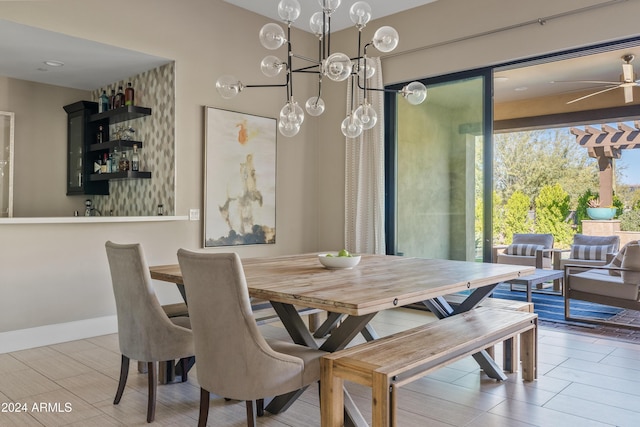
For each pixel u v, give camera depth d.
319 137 5.92
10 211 4.91
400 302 2.09
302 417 2.45
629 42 3.81
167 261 4.44
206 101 4.68
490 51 4.47
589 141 8.22
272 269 2.97
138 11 4.14
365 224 5.39
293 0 2.97
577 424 2.33
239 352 1.97
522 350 2.96
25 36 3.73
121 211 5.15
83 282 3.96
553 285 6.36
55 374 3.08
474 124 4.71
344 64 2.80
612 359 3.37
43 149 5.18
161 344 2.41
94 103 5.16
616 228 7.92
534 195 9.22
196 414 2.47
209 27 4.70
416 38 4.98
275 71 3.28
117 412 2.50
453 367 3.23
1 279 3.53
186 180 4.52
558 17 4.05
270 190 5.32
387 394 1.85
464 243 4.79
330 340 2.32
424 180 5.09
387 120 5.36
